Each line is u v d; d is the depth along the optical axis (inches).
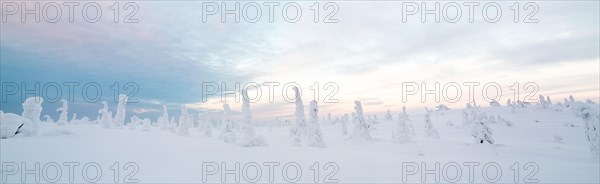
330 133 3243.1
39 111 808.3
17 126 709.9
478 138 1510.8
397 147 1526.8
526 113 3890.3
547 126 2822.3
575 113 1018.1
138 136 988.6
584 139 2241.6
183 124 1266.0
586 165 587.5
